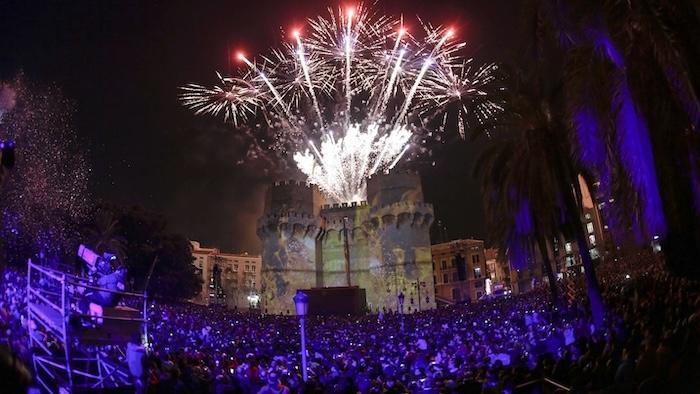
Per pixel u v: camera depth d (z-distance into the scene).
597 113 14.63
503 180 29.78
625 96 13.36
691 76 12.11
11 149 9.99
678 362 8.91
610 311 23.94
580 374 11.63
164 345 21.81
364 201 103.06
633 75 13.40
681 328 11.27
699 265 14.92
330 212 103.31
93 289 10.98
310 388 13.59
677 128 13.26
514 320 34.50
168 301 65.94
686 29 12.38
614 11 13.70
